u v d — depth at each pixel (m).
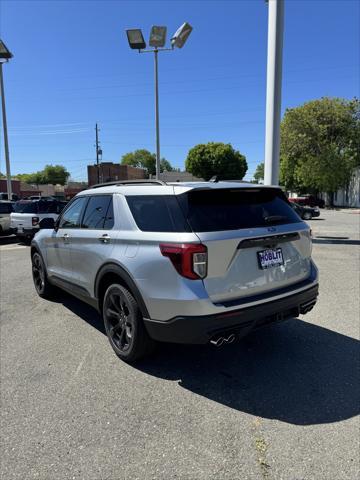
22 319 5.15
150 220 3.41
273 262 3.43
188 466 2.37
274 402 3.07
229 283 3.12
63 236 4.84
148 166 128.88
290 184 53.69
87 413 2.95
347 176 40.12
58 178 128.62
